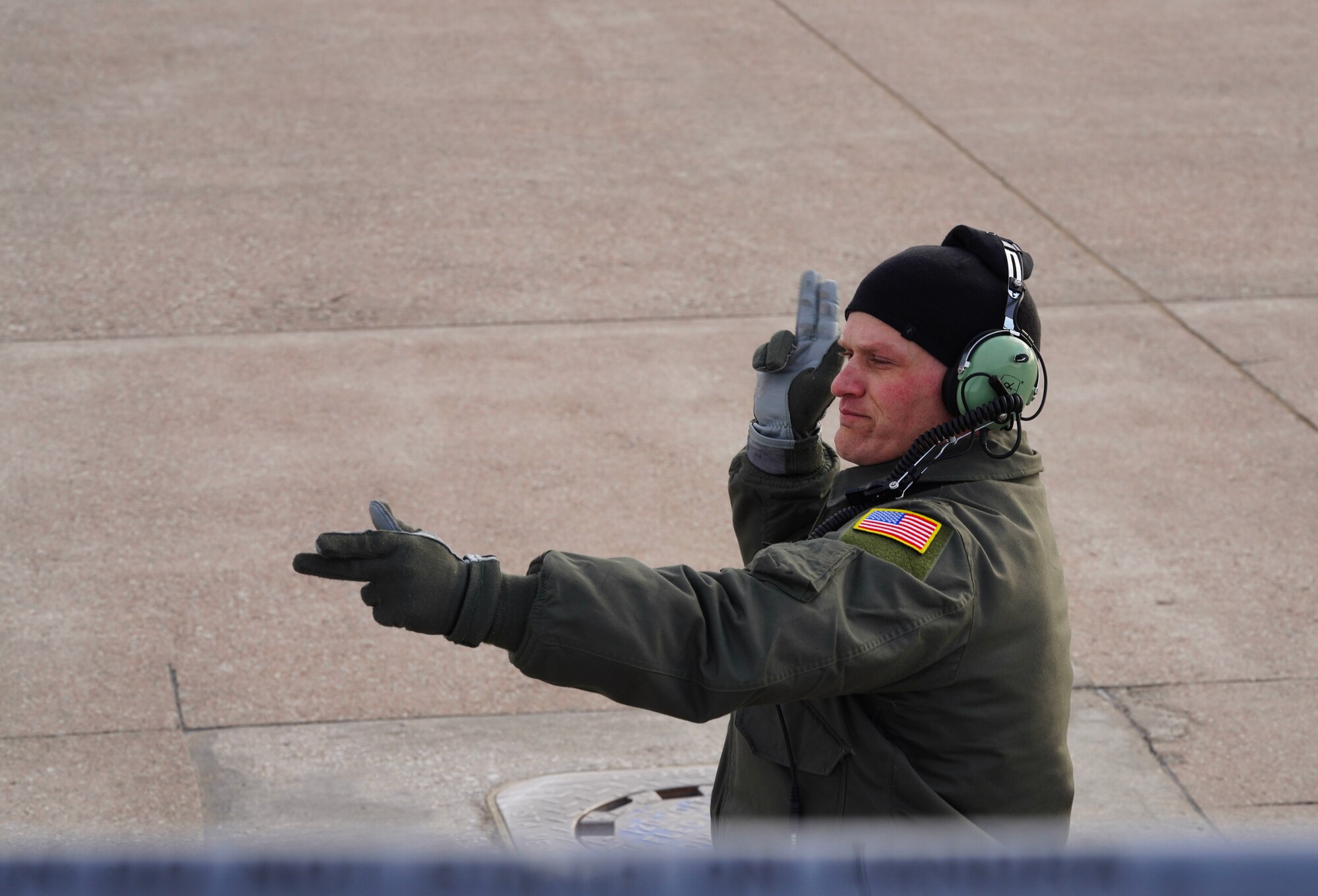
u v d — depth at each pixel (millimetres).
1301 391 23828
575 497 19672
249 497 19219
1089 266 28906
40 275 26641
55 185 31016
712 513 19438
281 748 14109
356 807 13227
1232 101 39969
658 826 12820
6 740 13977
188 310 25422
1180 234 30656
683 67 41281
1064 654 7160
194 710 14648
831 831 6996
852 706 6820
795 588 6027
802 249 29219
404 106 36938
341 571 5590
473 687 15328
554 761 14070
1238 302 27453
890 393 7391
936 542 6613
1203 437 22141
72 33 42125
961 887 1880
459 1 47219
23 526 18250
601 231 29750
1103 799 13789
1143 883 1835
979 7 49188
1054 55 43812
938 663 6570
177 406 21828
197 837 12680
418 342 24500
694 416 22250
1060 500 20094
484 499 19500
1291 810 13680
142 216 29547
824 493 8656
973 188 32844
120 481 19516
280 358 23703
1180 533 19266
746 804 7535
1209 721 15109
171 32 42625
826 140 35719
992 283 7297
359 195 31078
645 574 5844
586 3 47625
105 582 17000
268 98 37188
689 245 29219
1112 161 34969
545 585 5656
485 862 1914
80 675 15133
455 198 31172
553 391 22859
